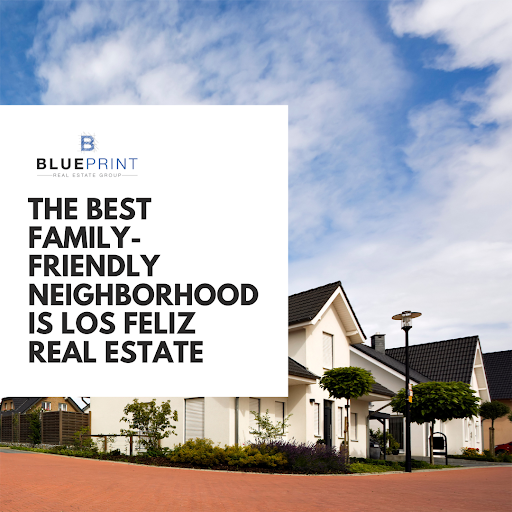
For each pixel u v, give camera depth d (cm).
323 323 2298
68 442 2297
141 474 1220
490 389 4700
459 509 805
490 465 2639
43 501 752
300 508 764
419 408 2211
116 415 2111
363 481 1291
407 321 1992
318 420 2147
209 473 1332
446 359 3803
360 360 3434
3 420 2880
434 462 2636
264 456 1476
